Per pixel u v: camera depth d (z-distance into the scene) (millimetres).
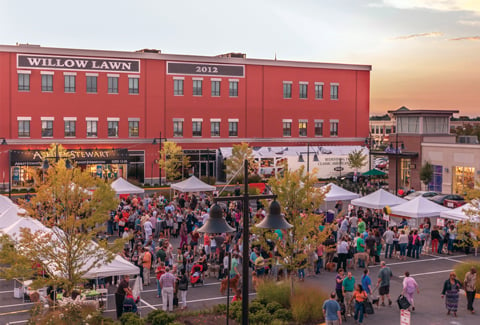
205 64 67312
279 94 71875
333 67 75125
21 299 22922
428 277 26609
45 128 59406
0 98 57188
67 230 20719
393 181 62281
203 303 22469
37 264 20234
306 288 21547
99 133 62031
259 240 24141
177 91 66188
